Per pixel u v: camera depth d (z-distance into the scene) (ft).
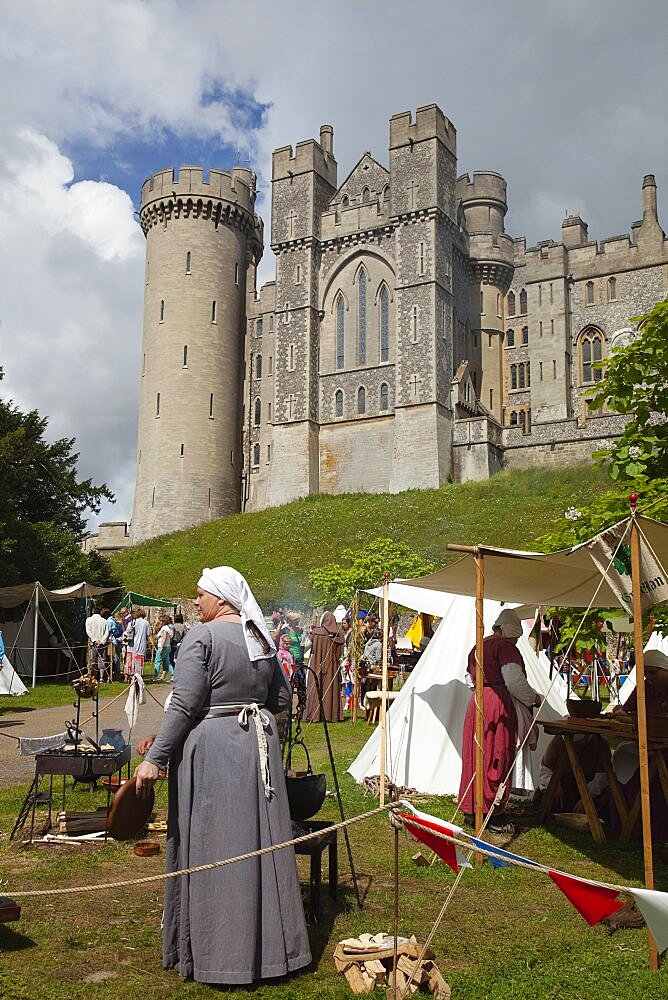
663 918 11.56
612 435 151.94
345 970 14.51
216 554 139.23
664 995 14.16
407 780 30.14
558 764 26.53
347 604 91.35
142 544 163.63
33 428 118.52
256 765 14.46
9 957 15.08
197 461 184.24
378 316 175.52
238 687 14.76
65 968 14.62
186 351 187.62
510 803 28.63
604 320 181.47
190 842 14.14
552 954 15.84
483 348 187.73
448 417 166.50
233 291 195.00
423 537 125.90
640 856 22.77
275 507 167.43
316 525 142.41
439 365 165.27
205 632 14.80
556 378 180.14
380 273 176.55
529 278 186.09
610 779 24.95
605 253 183.11
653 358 29.43
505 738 24.99
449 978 14.58
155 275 192.44
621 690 45.27
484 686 25.41
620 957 15.71
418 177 170.19
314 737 45.19
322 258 183.32
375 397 173.17
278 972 14.01
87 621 76.59
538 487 142.31
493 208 191.62
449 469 163.94
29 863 21.15
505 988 14.26
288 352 180.14
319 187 185.37
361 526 136.46
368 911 17.85
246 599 15.61
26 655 87.61
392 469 164.45
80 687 26.81
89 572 105.19
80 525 125.18
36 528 102.01
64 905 17.93
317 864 17.26
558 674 35.01
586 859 22.40
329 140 193.77
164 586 123.95
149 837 23.77
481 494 143.95
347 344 178.40
